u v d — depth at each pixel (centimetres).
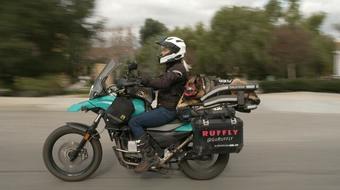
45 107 1686
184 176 759
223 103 709
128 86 691
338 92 3058
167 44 699
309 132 1181
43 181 723
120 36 4791
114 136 715
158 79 691
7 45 2717
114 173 773
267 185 718
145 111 705
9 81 2881
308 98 2244
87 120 1343
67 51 3194
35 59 2952
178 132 705
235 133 704
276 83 3159
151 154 700
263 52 5112
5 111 1558
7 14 2738
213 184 721
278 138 1095
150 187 701
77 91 2842
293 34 4788
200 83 710
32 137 1067
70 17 3008
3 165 814
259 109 1689
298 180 745
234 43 5269
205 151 699
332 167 828
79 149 719
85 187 696
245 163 850
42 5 2848
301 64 5047
